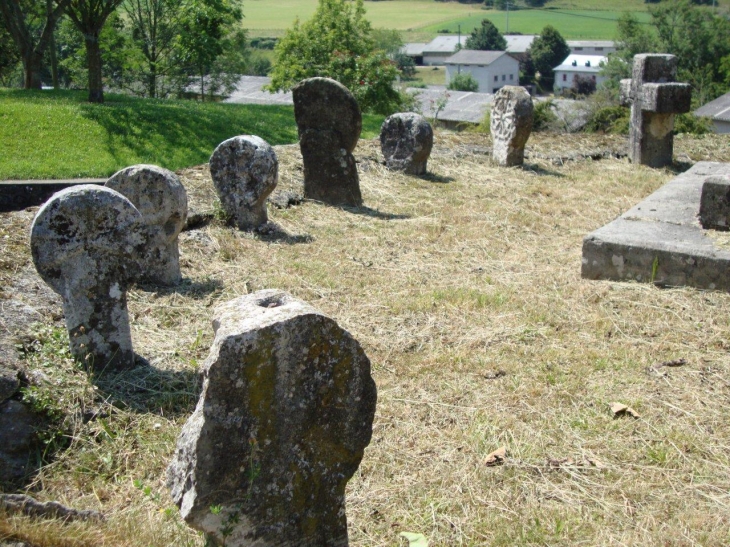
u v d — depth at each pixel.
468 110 29.56
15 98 17.02
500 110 13.01
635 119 13.32
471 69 58.00
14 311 6.02
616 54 52.75
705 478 4.52
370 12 90.88
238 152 8.96
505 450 4.77
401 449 4.81
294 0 99.06
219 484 3.33
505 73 58.34
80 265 5.36
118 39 26.64
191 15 25.34
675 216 8.52
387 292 7.39
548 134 15.70
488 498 4.36
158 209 7.10
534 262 8.38
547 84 62.88
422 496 4.36
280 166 11.63
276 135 16.28
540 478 4.54
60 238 5.29
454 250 8.80
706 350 6.15
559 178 12.34
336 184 10.50
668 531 4.04
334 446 3.55
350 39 26.89
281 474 3.45
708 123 20.11
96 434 4.87
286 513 3.50
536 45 63.91
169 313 6.63
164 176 7.09
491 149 14.14
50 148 13.58
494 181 12.07
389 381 5.66
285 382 3.35
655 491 4.41
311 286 7.43
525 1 90.12
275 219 9.63
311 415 3.45
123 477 4.52
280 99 29.30
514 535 4.04
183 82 29.39
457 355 6.04
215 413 3.26
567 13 82.44
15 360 5.14
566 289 7.44
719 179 7.89
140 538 3.78
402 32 78.94
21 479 4.51
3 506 3.71
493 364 5.89
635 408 5.28
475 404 5.34
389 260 8.39
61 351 5.46
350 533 4.05
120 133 14.58
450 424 5.10
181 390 5.36
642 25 60.34
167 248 7.26
